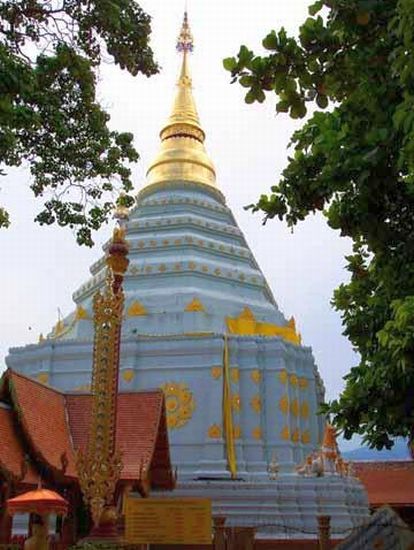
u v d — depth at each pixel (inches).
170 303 1865.2
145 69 632.4
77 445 995.3
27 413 937.5
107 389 753.6
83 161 658.8
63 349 1813.5
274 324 1966.0
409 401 426.9
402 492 1748.3
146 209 2208.4
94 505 707.4
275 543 1107.3
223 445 1632.6
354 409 452.1
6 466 842.2
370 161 367.9
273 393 1738.4
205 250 2066.9
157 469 1090.1
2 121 482.3
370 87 366.9
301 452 1724.9
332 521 1432.1
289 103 383.2
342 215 414.0
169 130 2440.9
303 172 427.2
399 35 312.8
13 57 476.4
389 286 430.6
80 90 625.9
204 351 1739.7
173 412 1690.5
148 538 568.1
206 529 568.1
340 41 365.4
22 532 1219.9
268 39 374.0
